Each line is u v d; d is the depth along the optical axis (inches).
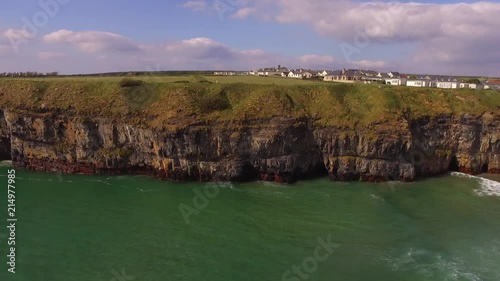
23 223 1999.3
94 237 1844.2
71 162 3110.2
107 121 3068.4
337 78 5162.4
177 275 1505.9
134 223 2027.6
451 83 4943.4
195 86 3289.9
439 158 3112.7
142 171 3083.2
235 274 1513.3
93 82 3457.2
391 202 2397.9
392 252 1696.6
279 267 1567.4
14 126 3154.5
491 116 3083.2
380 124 2935.5
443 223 2038.6
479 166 3154.5
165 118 2947.8
